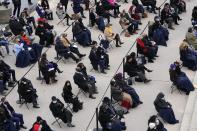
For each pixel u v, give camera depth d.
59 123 24.80
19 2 35.53
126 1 38.94
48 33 32.09
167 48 32.28
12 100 26.88
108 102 23.94
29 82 26.08
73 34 32.56
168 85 28.03
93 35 33.91
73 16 35.53
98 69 29.33
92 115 25.47
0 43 31.36
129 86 26.48
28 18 33.69
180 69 27.70
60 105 24.33
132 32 33.97
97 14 35.41
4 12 35.81
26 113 25.80
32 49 30.58
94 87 26.98
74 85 28.19
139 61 28.73
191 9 38.09
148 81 28.28
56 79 28.80
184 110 25.69
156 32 32.50
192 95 26.72
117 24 35.50
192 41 31.41
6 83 28.08
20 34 32.19
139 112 25.69
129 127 24.52
